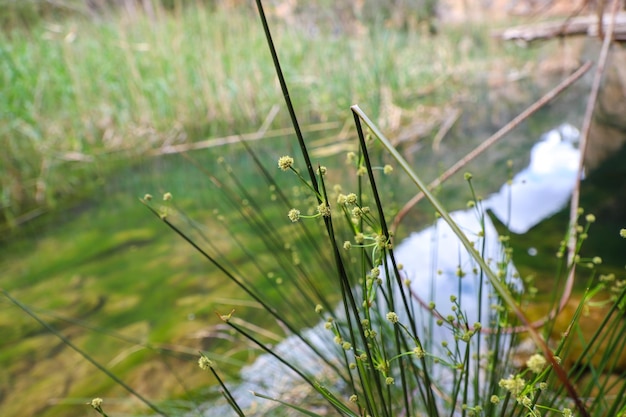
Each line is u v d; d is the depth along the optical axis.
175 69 4.37
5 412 1.42
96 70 4.32
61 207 2.99
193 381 1.46
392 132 3.79
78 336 1.75
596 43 5.80
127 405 1.40
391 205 1.98
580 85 4.68
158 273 2.13
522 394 0.62
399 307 1.55
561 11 6.61
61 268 2.26
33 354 1.66
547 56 6.01
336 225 1.64
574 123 3.61
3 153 3.42
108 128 4.01
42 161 3.51
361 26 6.15
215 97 4.26
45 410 1.41
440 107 4.41
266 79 4.58
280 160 0.63
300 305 1.71
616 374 1.25
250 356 1.53
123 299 1.96
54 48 4.34
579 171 1.54
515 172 2.84
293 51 5.21
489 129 3.78
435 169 3.02
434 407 0.81
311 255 1.99
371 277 0.70
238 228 2.42
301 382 1.37
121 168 3.60
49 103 3.92
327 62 4.99
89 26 4.94
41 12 5.03
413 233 2.17
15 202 3.07
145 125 4.05
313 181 0.66
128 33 4.94
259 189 2.92
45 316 1.88
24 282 2.16
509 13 7.61
